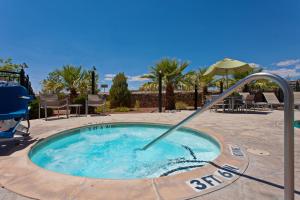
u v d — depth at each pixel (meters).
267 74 1.77
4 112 4.19
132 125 7.09
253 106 11.95
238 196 1.96
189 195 1.97
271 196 1.96
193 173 2.46
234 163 2.82
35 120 7.58
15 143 3.92
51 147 4.72
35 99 9.25
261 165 2.78
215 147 4.55
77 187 2.12
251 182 2.26
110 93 14.55
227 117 8.09
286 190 1.53
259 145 3.80
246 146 3.73
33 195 1.98
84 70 13.86
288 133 1.53
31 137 4.51
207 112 10.05
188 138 5.79
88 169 3.89
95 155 4.66
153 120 7.39
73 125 6.21
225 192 2.04
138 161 4.21
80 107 11.02
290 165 1.51
